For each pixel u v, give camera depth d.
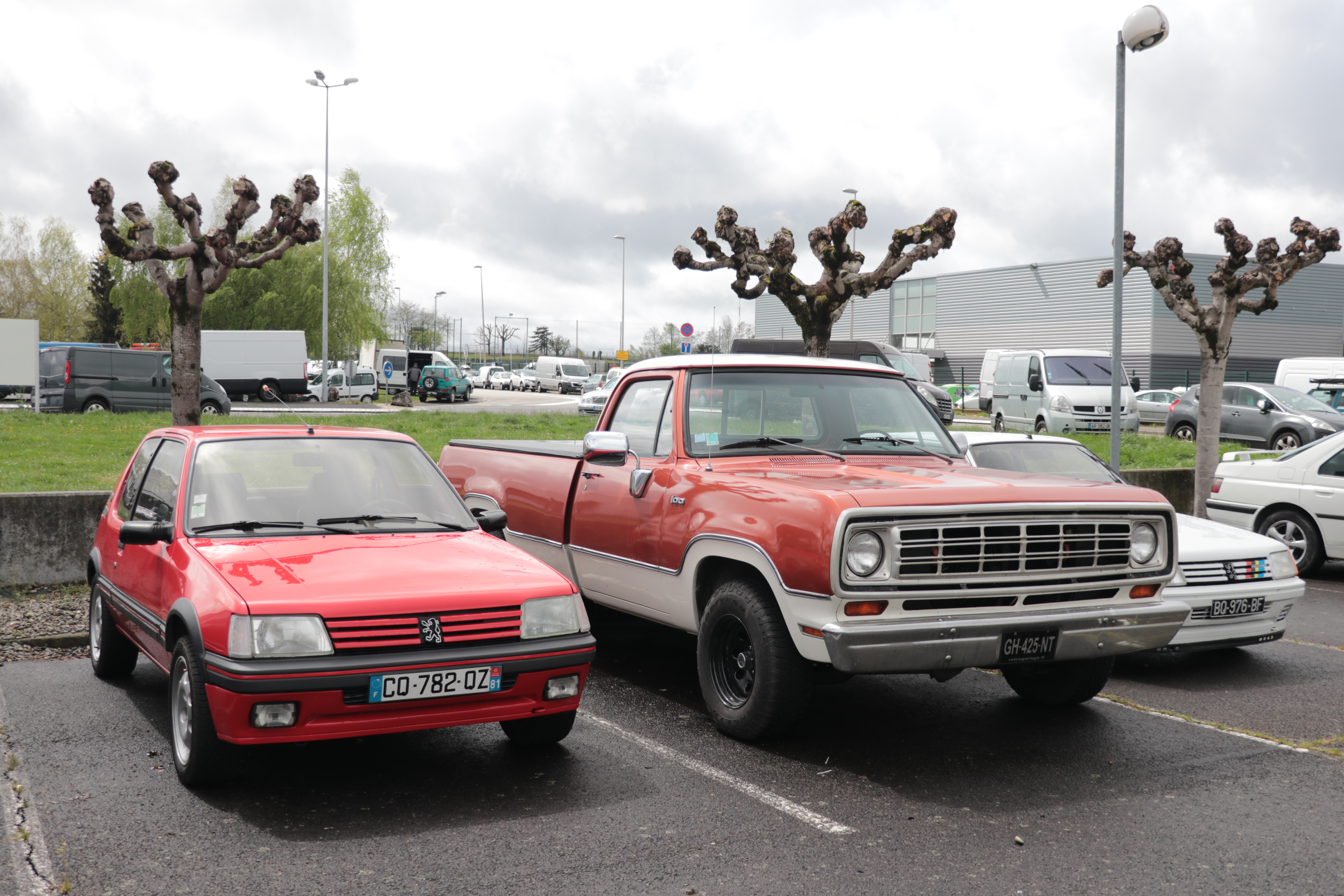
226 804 4.22
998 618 4.64
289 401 43.66
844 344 22.80
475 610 4.38
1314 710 5.98
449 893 3.45
